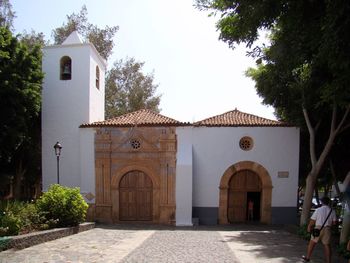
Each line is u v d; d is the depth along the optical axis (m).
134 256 9.37
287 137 20.03
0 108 17.11
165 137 19.19
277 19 9.27
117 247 10.77
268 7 8.45
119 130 19.48
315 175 15.77
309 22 8.41
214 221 19.91
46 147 20.25
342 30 6.96
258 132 20.08
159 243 11.62
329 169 22.31
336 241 13.68
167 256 9.40
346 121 16.83
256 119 21.11
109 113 32.62
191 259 9.05
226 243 11.89
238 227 18.28
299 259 9.41
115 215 19.34
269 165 20.05
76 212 14.06
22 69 18.06
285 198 19.94
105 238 12.73
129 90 33.97
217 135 20.12
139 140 19.38
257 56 13.55
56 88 20.42
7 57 16.58
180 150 19.23
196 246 11.09
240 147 20.12
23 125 18.47
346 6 6.68
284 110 18.83
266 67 16.47
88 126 19.59
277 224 19.73
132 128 19.39
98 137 19.52
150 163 19.33
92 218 19.28
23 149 21.48
